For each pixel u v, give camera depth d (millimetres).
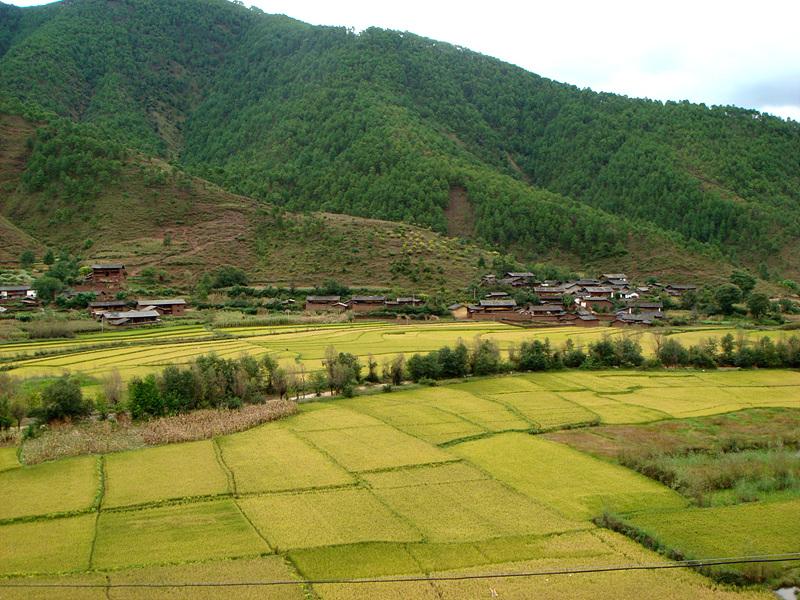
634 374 125938
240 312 185500
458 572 50438
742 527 57969
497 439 85062
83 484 66188
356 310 192000
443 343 144250
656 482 71188
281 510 60969
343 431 86312
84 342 138250
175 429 83938
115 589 47281
